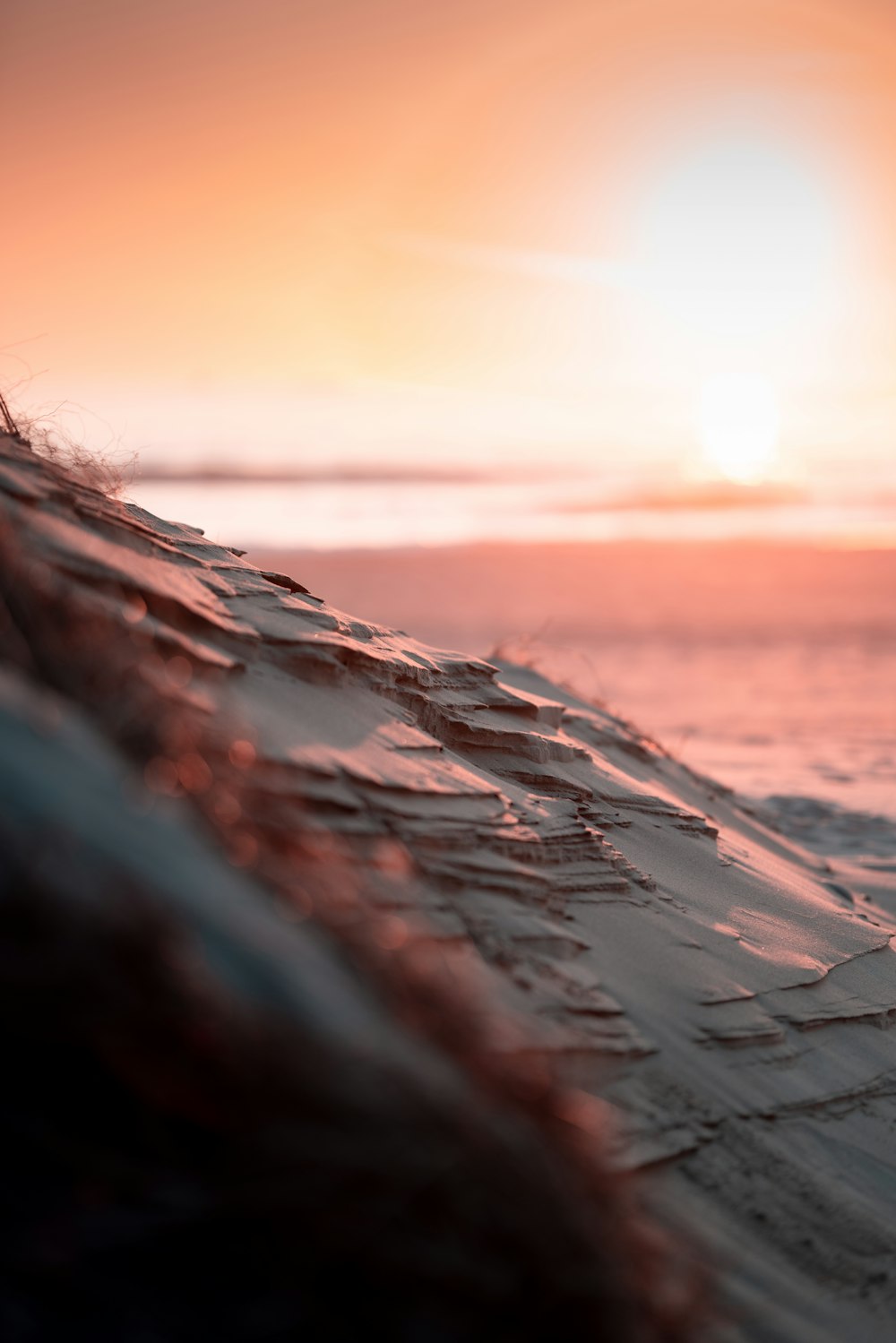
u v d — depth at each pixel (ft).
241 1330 6.54
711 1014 13.39
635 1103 11.35
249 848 8.50
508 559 101.14
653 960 13.93
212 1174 6.64
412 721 15.37
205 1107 6.64
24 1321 6.39
